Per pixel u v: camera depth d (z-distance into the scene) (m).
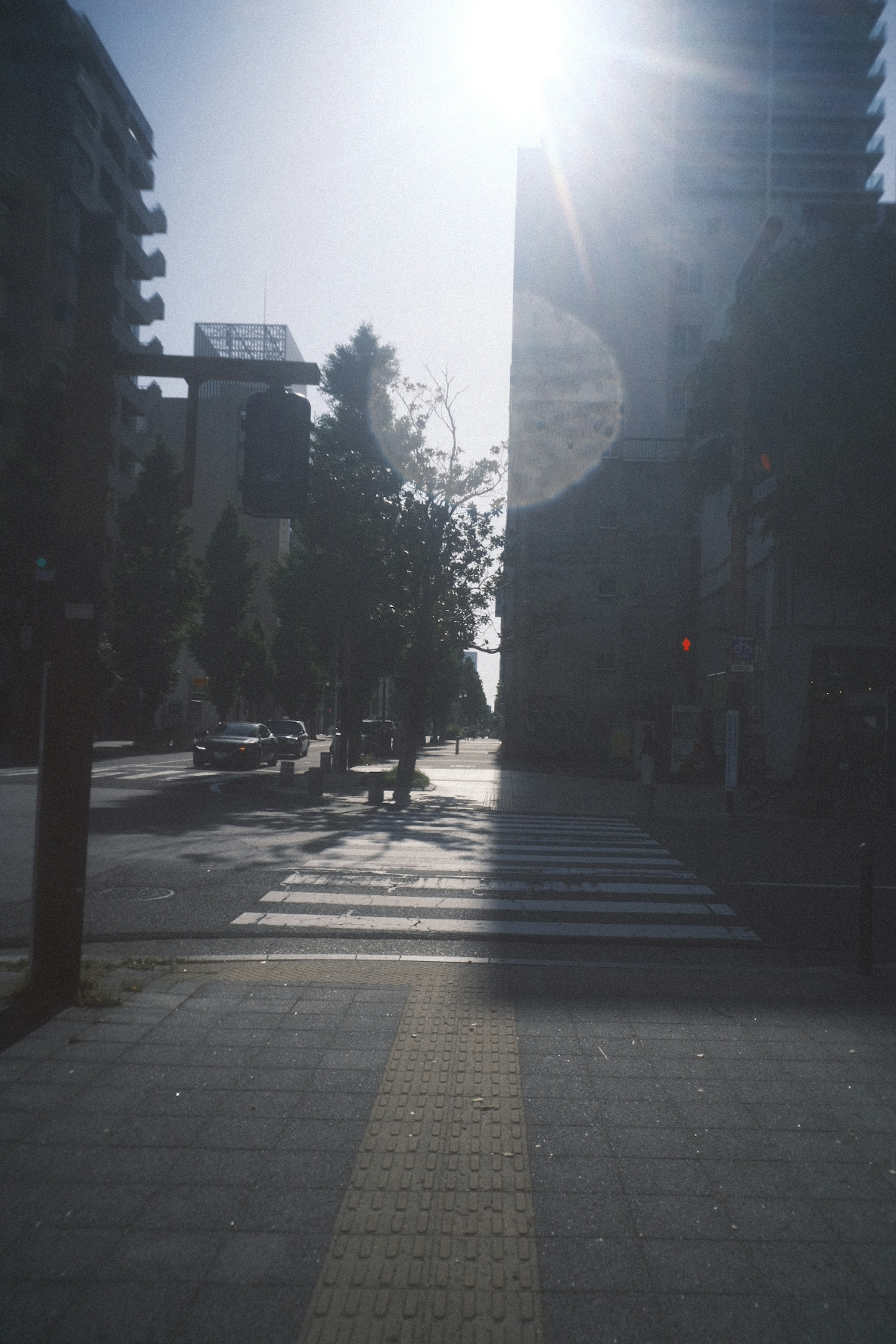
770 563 31.20
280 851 13.08
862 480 24.12
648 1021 5.79
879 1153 3.99
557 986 6.66
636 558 43.88
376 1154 3.88
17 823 15.09
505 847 14.22
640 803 22.89
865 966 7.27
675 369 52.09
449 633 26.20
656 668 43.50
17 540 35.47
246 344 83.75
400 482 26.50
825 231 27.58
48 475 36.16
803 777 29.25
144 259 56.59
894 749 28.06
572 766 40.75
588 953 8.05
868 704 30.28
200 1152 3.86
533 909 9.73
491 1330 2.78
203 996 6.02
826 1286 3.03
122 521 45.56
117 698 52.22
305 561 32.31
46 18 46.50
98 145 51.47
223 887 10.40
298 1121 4.19
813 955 8.27
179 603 45.00
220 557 57.97
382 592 27.34
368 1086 4.62
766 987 6.77
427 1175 3.71
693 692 30.73
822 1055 5.20
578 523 44.22
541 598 29.56
